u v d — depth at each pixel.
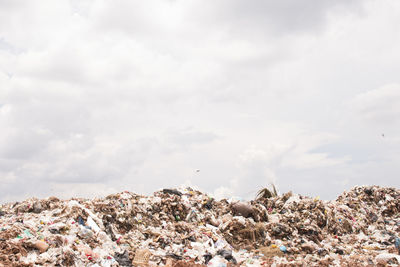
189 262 10.35
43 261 8.60
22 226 10.21
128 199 14.16
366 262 11.91
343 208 19.03
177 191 16.61
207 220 14.95
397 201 20.36
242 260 11.81
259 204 16.81
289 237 14.67
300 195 18.52
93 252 9.84
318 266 11.42
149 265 10.12
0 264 7.95
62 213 11.84
